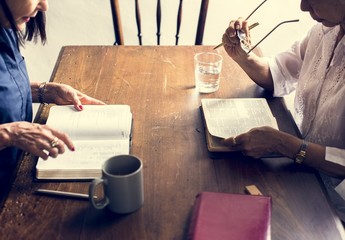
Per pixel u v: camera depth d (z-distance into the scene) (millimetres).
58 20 2389
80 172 1007
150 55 1602
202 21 1885
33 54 2457
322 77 1258
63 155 1042
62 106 1228
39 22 1273
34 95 1321
